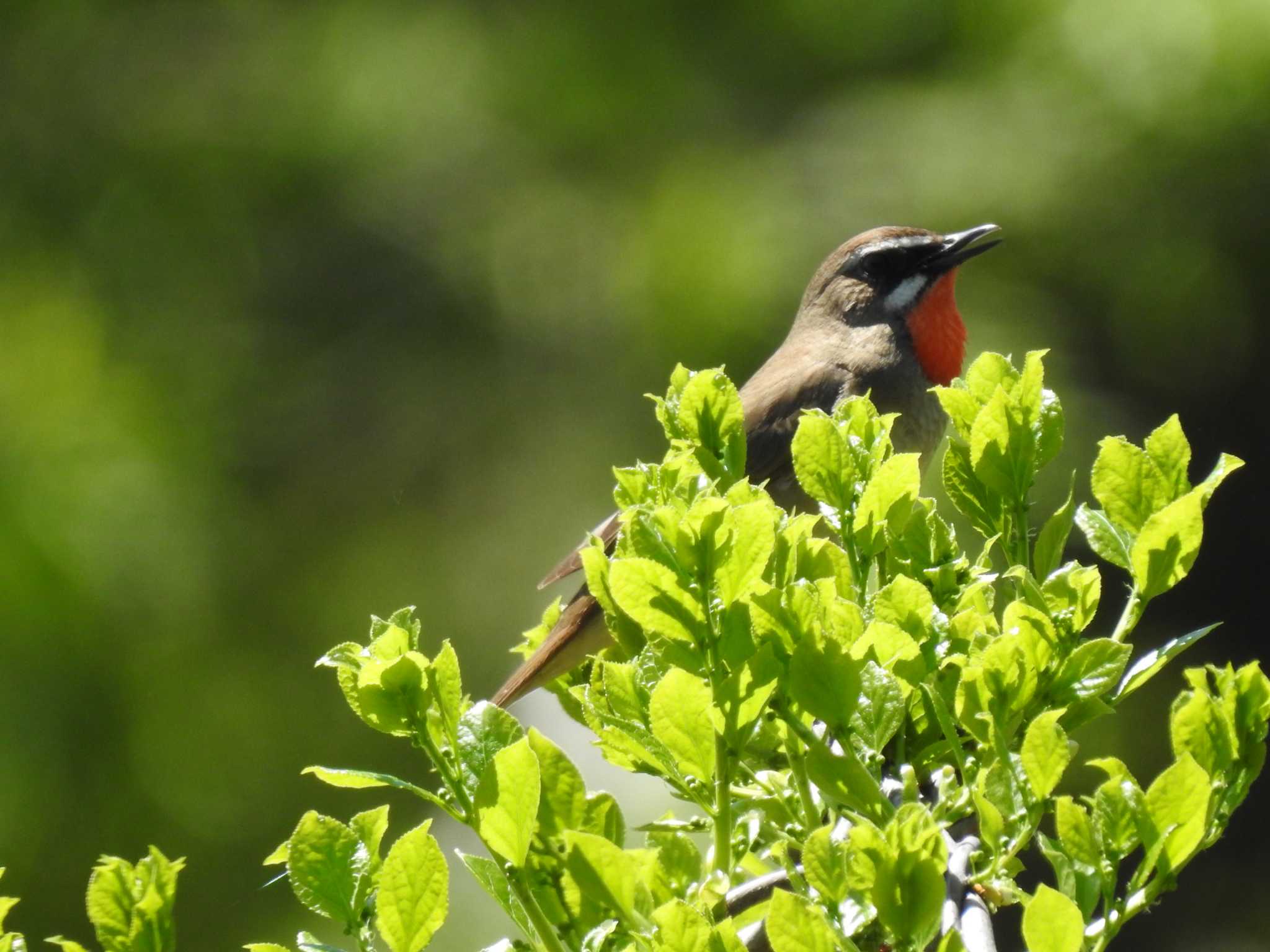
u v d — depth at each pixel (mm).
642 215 14461
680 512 3242
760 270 13773
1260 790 15922
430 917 2750
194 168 15133
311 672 12680
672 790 3469
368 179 15227
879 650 3129
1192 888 15922
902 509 3514
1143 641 15945
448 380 14711
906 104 14328
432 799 2967
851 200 14031
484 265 14898
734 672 2992
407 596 13727
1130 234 14008
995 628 3516
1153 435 3547
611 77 15102
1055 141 14055
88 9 15852
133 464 12656
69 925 11047
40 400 12805
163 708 11773
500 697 6613
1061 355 13711
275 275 15062
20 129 15328
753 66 15062
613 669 3223
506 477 14188
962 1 14672
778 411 8914
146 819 11422
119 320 14461
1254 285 14461
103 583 11852
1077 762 13938
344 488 14227
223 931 11438
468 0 15578
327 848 2889
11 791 11055
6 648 11352
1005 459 3740
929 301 9211
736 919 3176
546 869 2980
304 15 15742
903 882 2645
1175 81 13898
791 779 3330
